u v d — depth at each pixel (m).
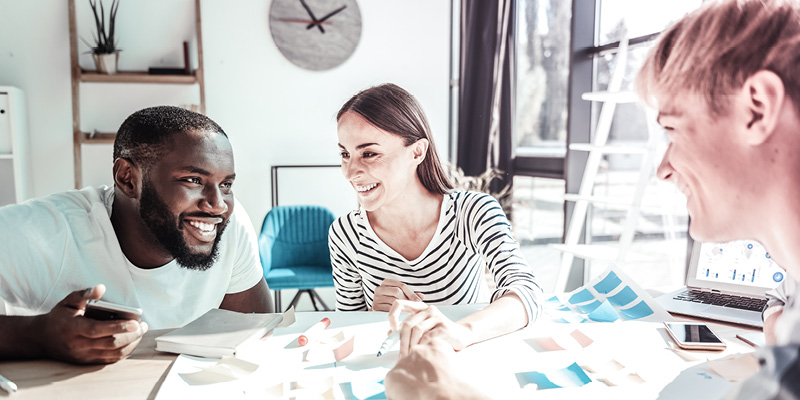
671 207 2.04
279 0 3.35
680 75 0.46
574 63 2.40
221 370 0.74
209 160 0.96
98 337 0.74
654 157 1.79
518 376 0.72
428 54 3.64
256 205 3.46
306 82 3.45
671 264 2.05
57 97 3.11
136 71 3.16
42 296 1.00
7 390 0.68
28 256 0.95
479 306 1.06
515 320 0.90
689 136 0.47
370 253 1.24
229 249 1.18
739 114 0.43
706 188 0.47
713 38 0.44
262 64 3.38
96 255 1.02
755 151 0.43
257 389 0.69
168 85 3.26
